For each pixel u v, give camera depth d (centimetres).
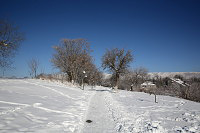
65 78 3497
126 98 1675
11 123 464
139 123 646
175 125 634
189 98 2553
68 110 775
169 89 3152
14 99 773
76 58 3403
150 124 630
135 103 1282
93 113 809
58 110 736
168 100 1666
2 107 602
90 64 3719
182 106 1227
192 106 1260
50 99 973
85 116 730
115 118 720
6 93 891
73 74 3366
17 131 414
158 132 538
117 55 2481
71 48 3519
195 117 791
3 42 1855
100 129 555
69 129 510
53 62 3369
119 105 1125
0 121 464
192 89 2603
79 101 1139
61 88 1791
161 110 986
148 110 964
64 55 3400
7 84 1298
